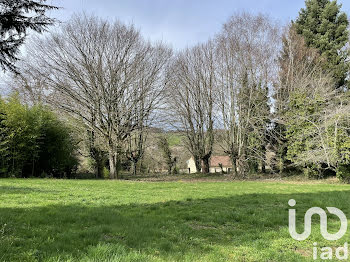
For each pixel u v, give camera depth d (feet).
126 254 13.38
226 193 41.11
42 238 15.66
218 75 85.25
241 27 81.66
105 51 75.20
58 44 72.69
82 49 73.67
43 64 72.49
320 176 70.74
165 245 15.46
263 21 82.89
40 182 50.16
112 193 38.88
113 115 76.38
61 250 13.80
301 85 76.89
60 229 17.87
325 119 60.85
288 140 77.82
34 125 62.44
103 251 13.42
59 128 72.18
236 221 22.98
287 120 74.54
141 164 124.67
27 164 66.64
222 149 93.40
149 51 82.43
